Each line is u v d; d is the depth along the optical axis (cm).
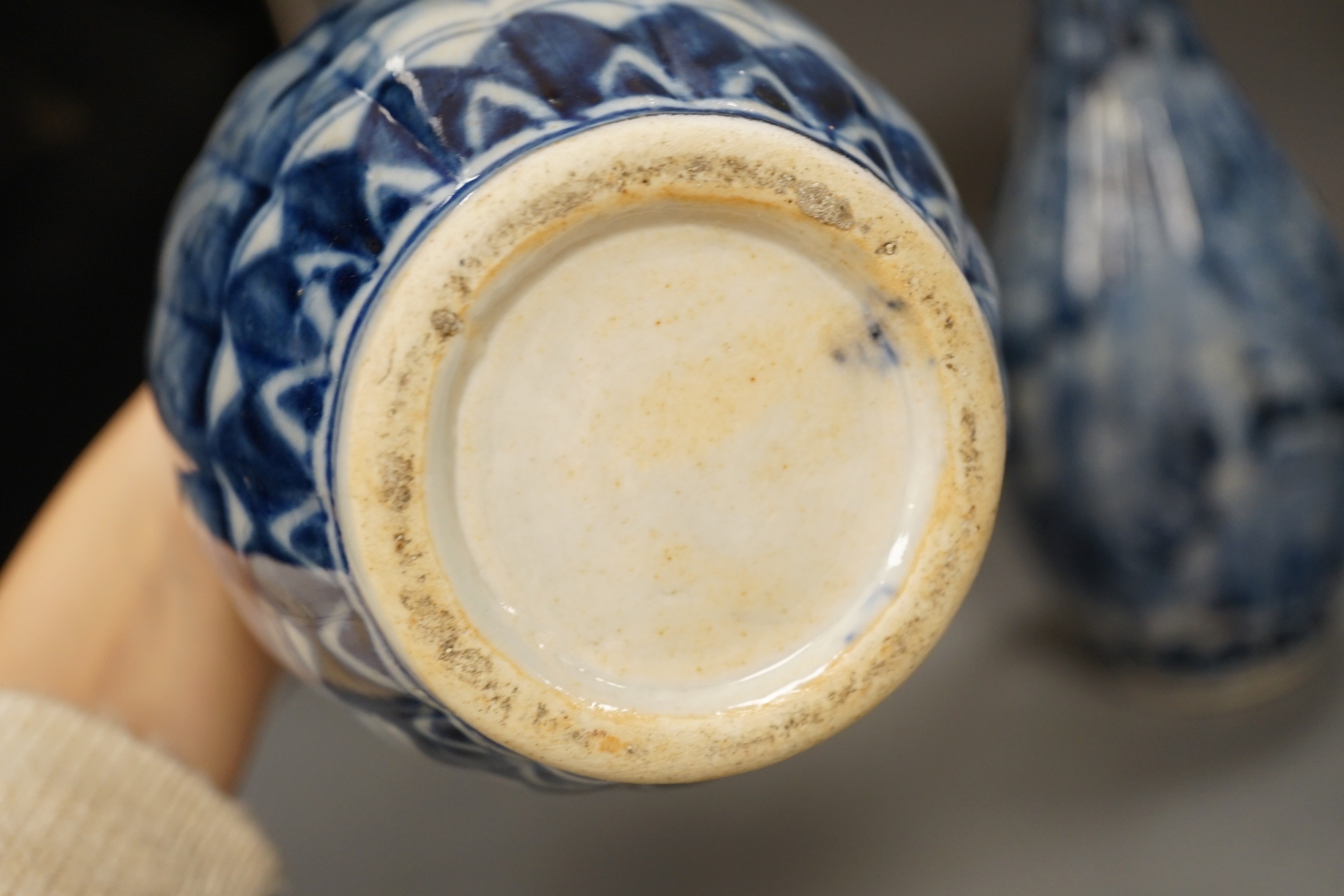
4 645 55
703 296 44
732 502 44
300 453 43
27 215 68
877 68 83
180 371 45
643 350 44
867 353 44
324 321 43
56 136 68
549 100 43
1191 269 62
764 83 44
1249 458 63
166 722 55
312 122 44
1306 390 63
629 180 42
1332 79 87
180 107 71
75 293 70
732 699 45
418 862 68
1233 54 87
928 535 45
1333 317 64
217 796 52
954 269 44
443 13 44
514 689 44
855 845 67
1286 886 63
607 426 44
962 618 75
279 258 43
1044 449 65
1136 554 65
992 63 82
